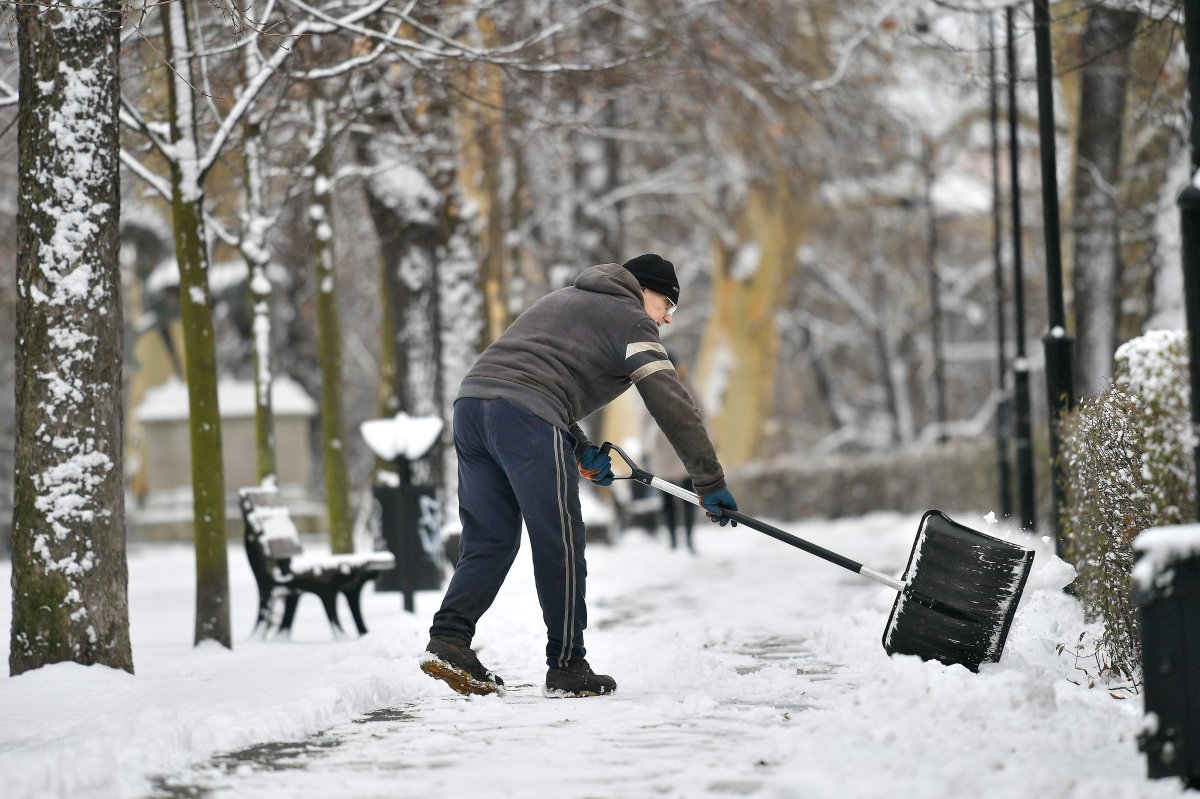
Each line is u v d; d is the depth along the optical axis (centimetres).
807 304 10631
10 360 7094
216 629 2014
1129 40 2209
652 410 1435
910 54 5884
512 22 3353
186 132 2034
